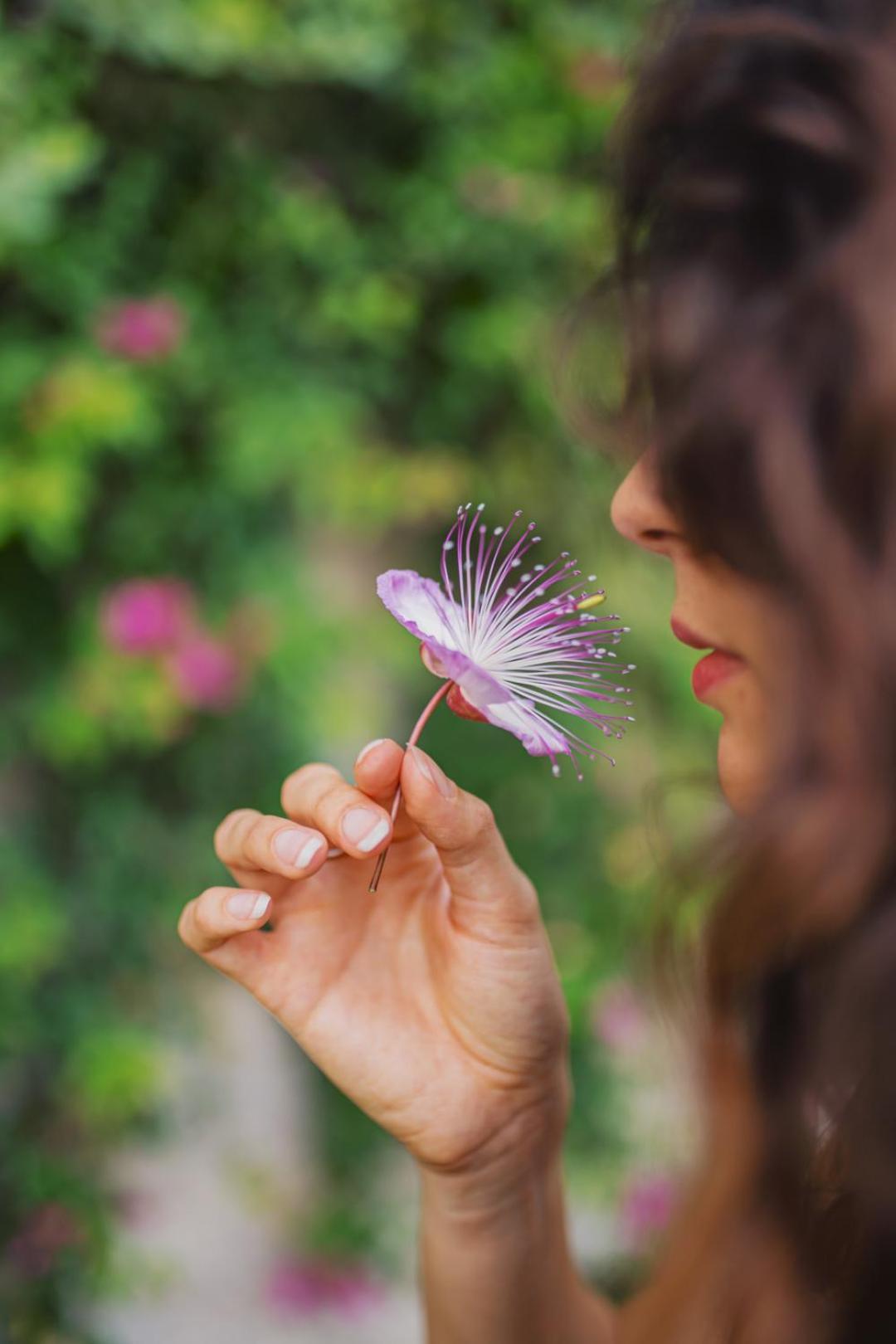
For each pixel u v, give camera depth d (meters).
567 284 1.10
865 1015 0.38
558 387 0.50
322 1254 1.25
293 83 1.05
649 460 0.40
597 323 0.48
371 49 1.04
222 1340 1.17
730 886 0.39
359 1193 1.30
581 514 1.15
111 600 1.01
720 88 0.39
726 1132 0.42
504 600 0.49
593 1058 1.27
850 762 0.37
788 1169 0.41
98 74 0.98
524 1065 0.51
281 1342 1.18
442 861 0.50
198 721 1.09
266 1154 1.23
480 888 0.50
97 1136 1.10
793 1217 0.41
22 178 0.91
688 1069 0.45
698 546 0.39
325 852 0.49
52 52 0.95
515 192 1.10
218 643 1.04
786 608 0.38
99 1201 1.07
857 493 0.37
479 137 1.11
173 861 1.10
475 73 1.10
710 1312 0.43
